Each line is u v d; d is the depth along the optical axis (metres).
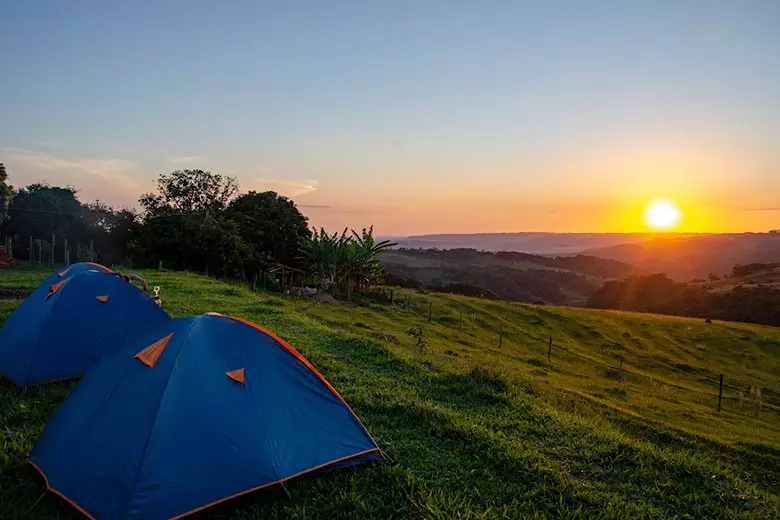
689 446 12.30
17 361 8.59
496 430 8.27
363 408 8.53
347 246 43.78
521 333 42.78
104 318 9.20
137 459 5.16
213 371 5.84
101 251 55.09
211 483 5.26
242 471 5.42
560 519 5.64
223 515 5.27
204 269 41.78
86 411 5.86
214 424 5.51
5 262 40.75
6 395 8.14
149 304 9.85
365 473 6.21
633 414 14.55
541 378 22.00
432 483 6.09
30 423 7.21
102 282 9.56
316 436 6.15
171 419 5.39
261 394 5.97
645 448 8.02
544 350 38.34
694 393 29.05
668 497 6.41
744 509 6.39
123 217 56.00
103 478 5.18
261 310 18.92
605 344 45.53
